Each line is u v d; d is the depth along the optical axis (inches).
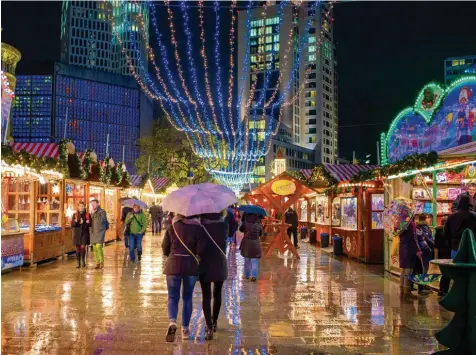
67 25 6200.8
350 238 689.0
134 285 437.1
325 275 513.7
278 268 573.9
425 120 580.4
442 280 377.1
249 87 5615.2
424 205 580.7
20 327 282.4
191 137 2445.9
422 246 410.9
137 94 5265.8
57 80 4731.8
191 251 258.2
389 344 254.7
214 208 259.8
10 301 359.3
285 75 5506.9
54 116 4694.9
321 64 5925.2
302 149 5285.4
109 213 962.1
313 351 241.9
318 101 5861.2
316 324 296.5
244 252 473.7
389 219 396.2
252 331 279.4
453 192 579.8
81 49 6215.6
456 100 529.7
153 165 2094.0
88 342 253.3
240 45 5718.5
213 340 259.9
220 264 264.5
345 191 765.9
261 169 4446.4
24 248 555.2
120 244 905.5
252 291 413.7
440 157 414.9
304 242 1032.8
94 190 892.6
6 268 501.0
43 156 610.2
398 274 499.5
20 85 4717.0
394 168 487.2
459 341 179.6
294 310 336.8
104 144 5019.7
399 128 624.7
